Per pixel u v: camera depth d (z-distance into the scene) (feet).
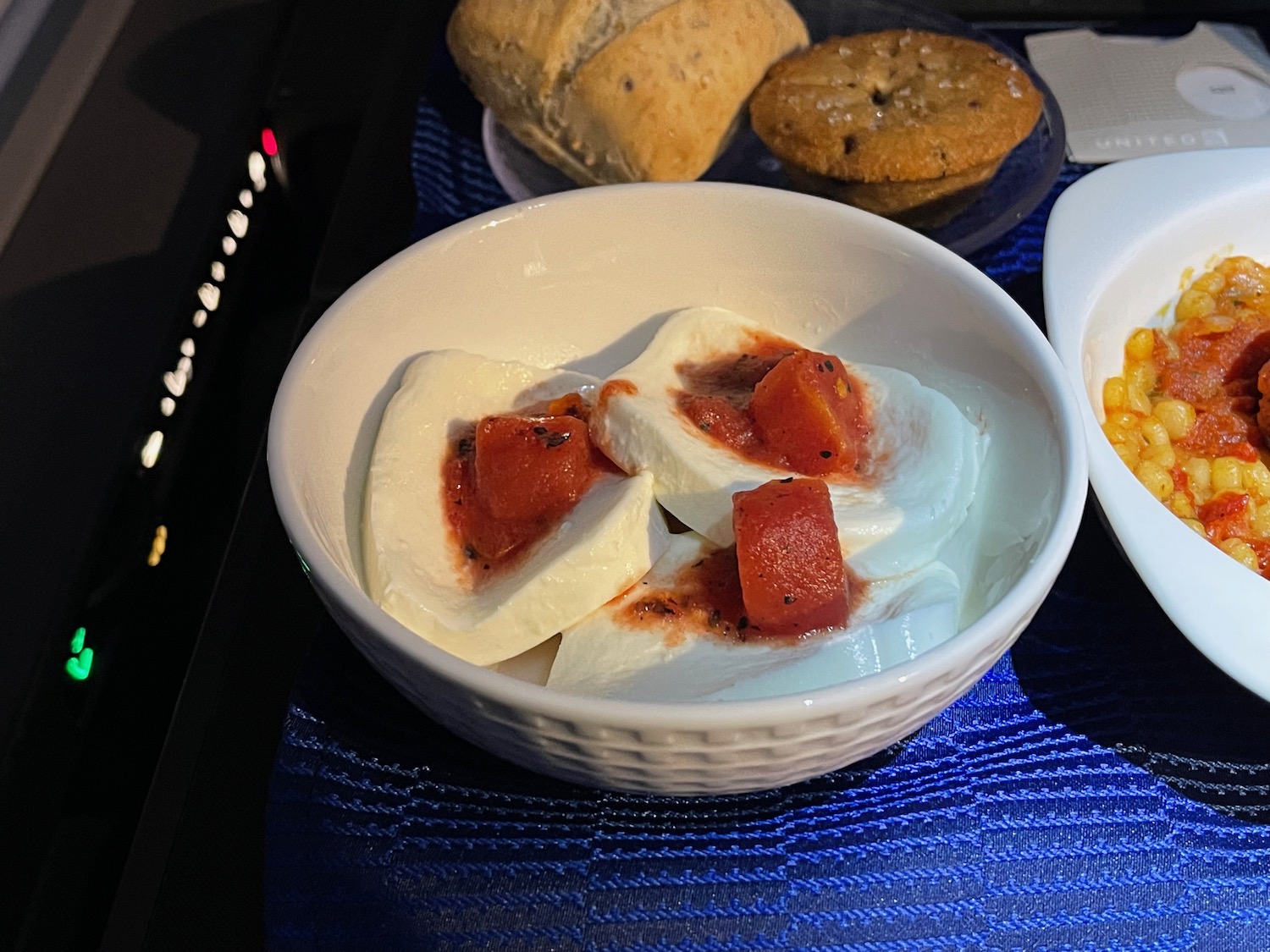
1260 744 0.52
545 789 0.50
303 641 0.60
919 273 0.58
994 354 0.55
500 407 0.58
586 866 0.48
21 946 0.58
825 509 0.48
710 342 0.61
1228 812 0.50
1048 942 0.46
